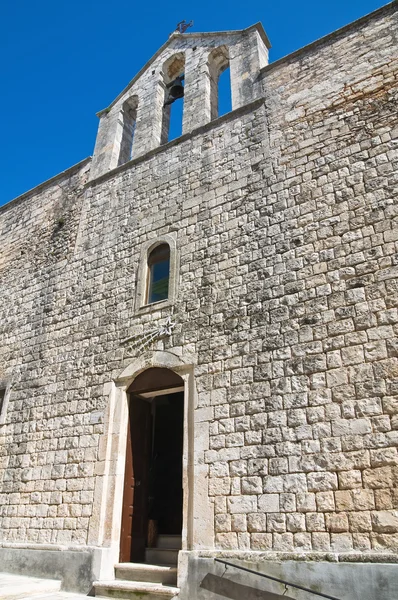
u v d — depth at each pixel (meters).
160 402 12.65
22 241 15.31
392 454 6.64
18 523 10.08
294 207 9.55
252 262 9.49
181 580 7.39
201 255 10.34
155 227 11.63
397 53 9.91
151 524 10.38
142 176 12.87
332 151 9.67
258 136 11.01
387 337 7.38
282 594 6.54
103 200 13.45
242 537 7.29
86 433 10.03
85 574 8.45
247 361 8.55
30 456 10.73
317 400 7.56
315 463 7.17
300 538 6.82
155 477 11.73
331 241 8.73
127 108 15.80
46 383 11.46
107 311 11.30
